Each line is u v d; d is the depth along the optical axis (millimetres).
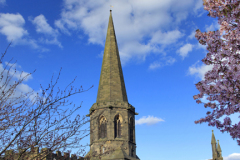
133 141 68375
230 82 19188
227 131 22062
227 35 18859
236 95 19594
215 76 19469
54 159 28188
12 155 20672
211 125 22344
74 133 21531
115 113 66562
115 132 65750
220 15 19141
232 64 18859
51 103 21156
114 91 69250
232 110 21094
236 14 18578
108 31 77062
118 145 64250
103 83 70688
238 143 21969
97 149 64312
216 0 18938
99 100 69062
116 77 71125
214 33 19078
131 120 69438
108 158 62219
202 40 19422
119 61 74188
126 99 70812
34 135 20516
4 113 20156
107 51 74250
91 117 68438
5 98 20547
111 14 79750
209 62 19422
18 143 20391
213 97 21219
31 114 20750
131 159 64312
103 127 66000
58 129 21234
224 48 18969
